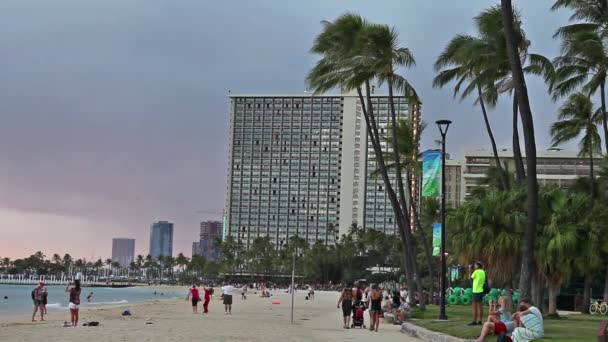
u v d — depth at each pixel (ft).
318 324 110.32
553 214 90.99
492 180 238.68
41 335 79.51
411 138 155.84
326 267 626.64
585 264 96.02
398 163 131.44
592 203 103.19
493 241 83.10
